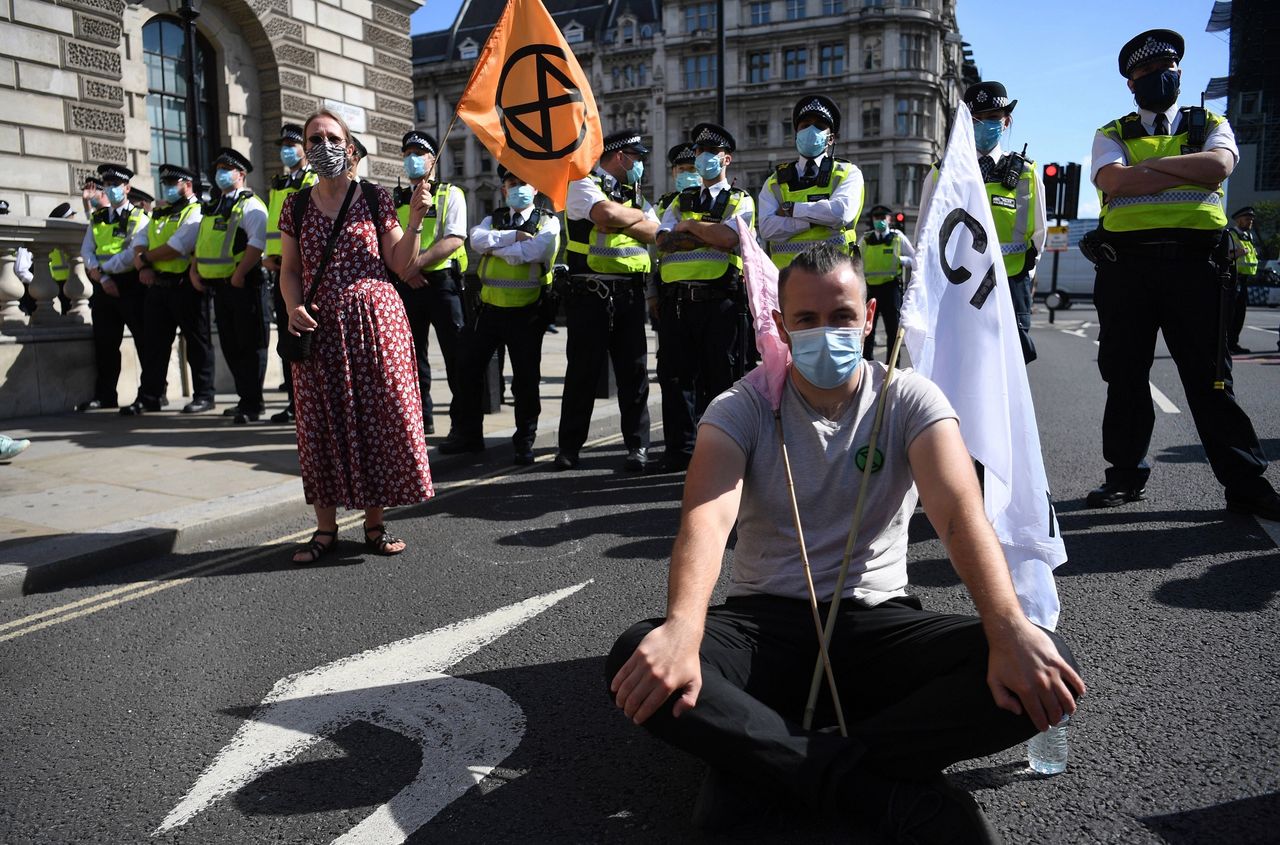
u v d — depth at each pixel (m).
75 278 8.93
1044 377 11.73
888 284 13.03
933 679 2.12
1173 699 2.75
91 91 12.72
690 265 5.86
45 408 8.40
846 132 59.44
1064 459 6.26
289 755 2.58
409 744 2.62
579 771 2.46
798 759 1.95
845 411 2.42
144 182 13.90
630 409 6.26
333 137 4.12
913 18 57.28
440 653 3.26
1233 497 4.71
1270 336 18.11
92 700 2.95
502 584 3.99
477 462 6.60
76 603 3.85
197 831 2.22
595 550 4.45
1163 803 2.23
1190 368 4.67
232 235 7.69
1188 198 4.53
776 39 60.50
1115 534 4.43
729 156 5.92
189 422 7.91
